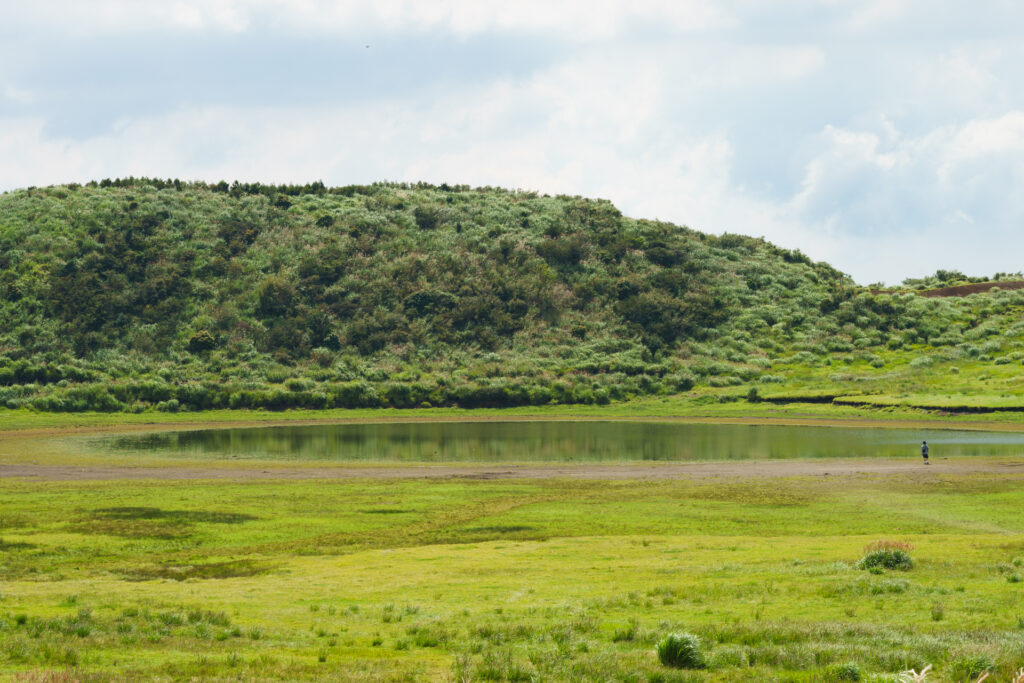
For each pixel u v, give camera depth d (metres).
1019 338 156.62
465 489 57.00
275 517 46.12
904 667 14.13
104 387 132.25
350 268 181.75
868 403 121.69
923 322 170.38
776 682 13.90
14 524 43.66
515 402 141.00
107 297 157.75
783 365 157.38
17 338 145.50
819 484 57.50
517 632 18.52
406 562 32.31
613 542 36.59
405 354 158.62
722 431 104.31
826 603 21.27
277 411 132.62
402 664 15.73
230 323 159.38
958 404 112.62
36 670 14.56
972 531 39.69
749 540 36.47
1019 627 17.56
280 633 19.39
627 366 155.50
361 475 64.88
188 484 59.59
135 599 24.67
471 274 185.00
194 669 15.14
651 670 14.74
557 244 196.50
